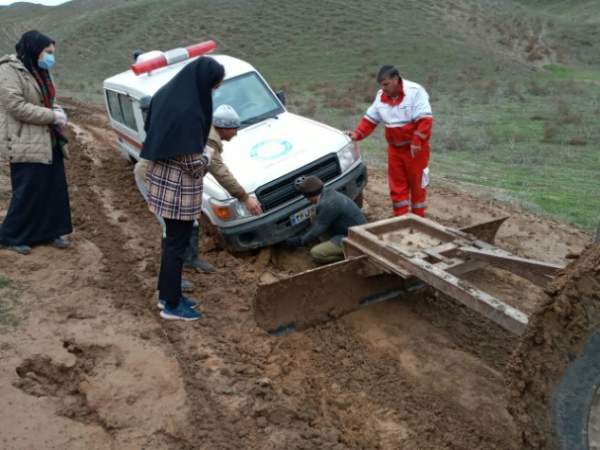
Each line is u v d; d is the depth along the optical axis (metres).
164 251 4.98
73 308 5.20
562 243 7.59
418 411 4.40
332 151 6.89
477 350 5.20
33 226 6.12
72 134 12.98
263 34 51.72
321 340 5.23
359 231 5.49
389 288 5.84
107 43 56.69
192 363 4.64
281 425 4.09
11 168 5.95
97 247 6.63
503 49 49.44
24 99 5.61
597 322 3.00
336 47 46.94
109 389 4.24
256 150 6.92
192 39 52.78
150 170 4.77
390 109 6.91
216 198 6.32
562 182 12.31
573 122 21.59
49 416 3.92
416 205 7.43
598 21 66.56
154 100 4.62
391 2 57.09
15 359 4.40
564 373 3.12
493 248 4.96
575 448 3.13
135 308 5.35
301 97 30.62
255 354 4.87
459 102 28.23
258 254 6.73
